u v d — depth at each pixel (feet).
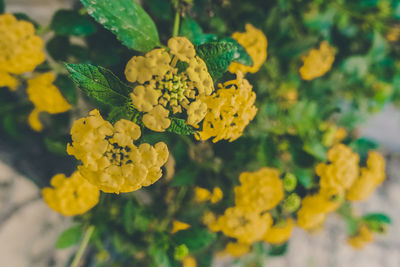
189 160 0.74
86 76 0.45
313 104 0.85
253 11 0.73
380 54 1.02
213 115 0.49
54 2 1.11
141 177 0.46
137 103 0.45
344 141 0.93
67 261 1.09
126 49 0.61
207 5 0.65
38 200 1.07
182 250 0.68
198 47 0.48
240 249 0.93
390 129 1.67
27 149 1.09
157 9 0.62
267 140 0.75
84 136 0.46
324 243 1.50
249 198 0.70
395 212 1.61
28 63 0.61
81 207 0.66
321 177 0.72
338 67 1.07
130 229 0.74
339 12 0.97
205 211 0.74
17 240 0.99
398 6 0.93
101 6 0.47
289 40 0.80
